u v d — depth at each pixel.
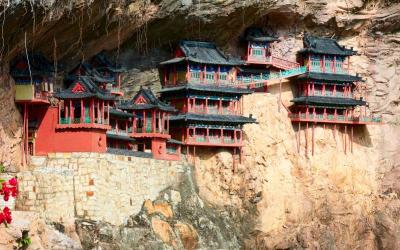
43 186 67.06
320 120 99.88
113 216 71.69
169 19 86.06
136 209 75.25
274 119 96.00
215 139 88.75
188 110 88.38
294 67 101.62
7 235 50.22
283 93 99.75
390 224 100.12
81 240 66.94
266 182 91.75
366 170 103.50
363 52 106.38
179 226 77.25
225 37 94.12
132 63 88.62
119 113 79.06
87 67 81.06
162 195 79.50
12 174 65.56
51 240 60.59
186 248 76.94
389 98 106.88
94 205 69.50
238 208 88.31
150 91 82.31
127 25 81.69
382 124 106.19
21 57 72.38
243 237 86.56
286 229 91.38
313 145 99.06
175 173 82.50
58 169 69.44
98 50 82.81
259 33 97.94
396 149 106.81
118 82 85.88
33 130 73.38
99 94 71.94
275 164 93.81
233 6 89.12
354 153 103.38
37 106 73.50
